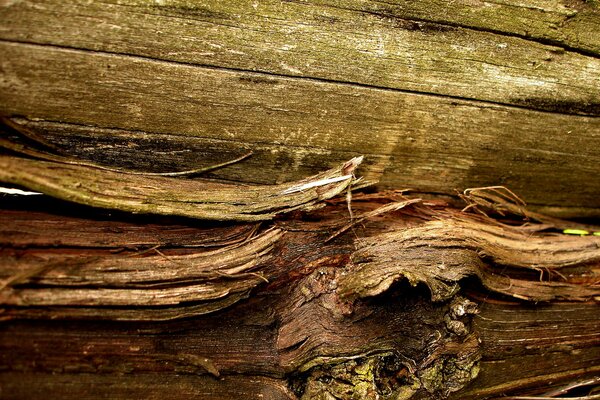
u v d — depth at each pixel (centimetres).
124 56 25
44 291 24
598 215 34
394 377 28
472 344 28
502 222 32
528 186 32
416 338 28
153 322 26
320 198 27
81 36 25
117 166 27
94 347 25
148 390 26
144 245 26
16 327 25
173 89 26
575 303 31
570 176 32
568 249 31
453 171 31
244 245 27
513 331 30
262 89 27
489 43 28
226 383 27
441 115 29
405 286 27
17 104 25
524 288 30
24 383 25
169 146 27
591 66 29
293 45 26
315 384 27
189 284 26
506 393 30
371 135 29
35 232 25
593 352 31
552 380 31
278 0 26
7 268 24
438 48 27
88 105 26
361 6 26
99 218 26
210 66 26
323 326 27
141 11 25
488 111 29
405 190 30
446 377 28
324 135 28
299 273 28
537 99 29
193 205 27
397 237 28
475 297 29
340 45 27
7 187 25
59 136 26
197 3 25
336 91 27
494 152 30
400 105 28
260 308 28
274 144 28
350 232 29
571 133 30
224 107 27
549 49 28
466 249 28
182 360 26
